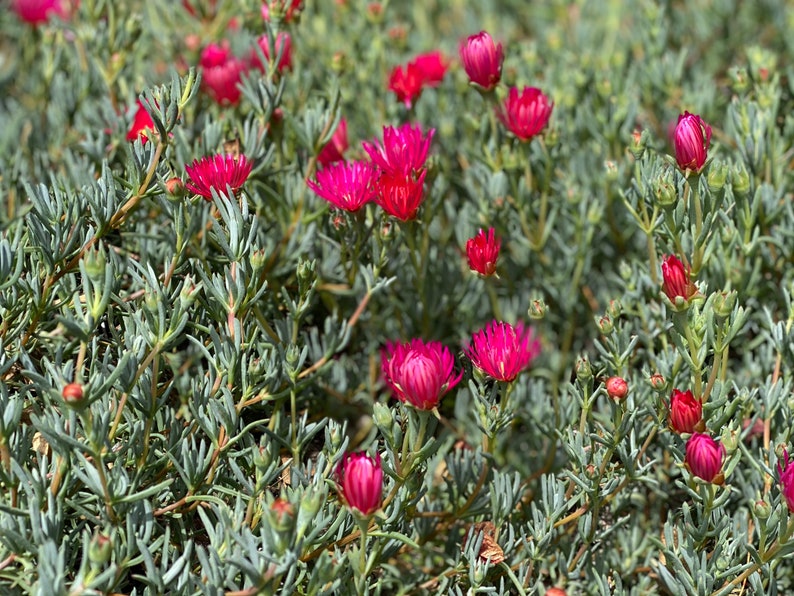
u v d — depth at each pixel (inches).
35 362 36.7
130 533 34.1
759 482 37.7
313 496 34.0
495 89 39.6
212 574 34.1
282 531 33.4
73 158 42.8
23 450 34.9
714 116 43.9
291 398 36.9
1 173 42.6
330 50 46.1
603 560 37.4
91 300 34.3
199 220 38.4
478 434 40.0
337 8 47.3
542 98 39.4
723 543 36.1
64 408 34.6
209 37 46.3
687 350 36.6
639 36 47.9
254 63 42.7
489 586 36.7
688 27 49.8
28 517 34.5
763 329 39.8
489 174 41.9
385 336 41.8
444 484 39.1
